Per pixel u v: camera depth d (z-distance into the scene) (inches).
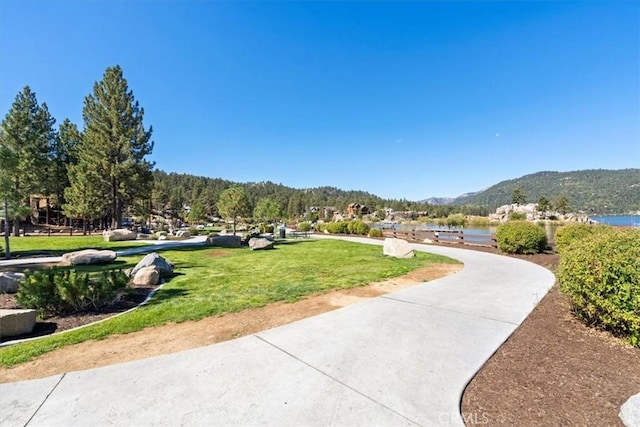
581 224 430.9
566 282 165.6
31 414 95.6
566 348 138.9
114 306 219.6
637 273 134.0
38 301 195.8
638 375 114.9
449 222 2635.3
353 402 100.3
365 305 211.0
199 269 372.2
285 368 123.3
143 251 579.8
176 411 96.1
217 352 139.3
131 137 1085.1
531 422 89.9
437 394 104.7
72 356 138.6
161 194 2345.0
